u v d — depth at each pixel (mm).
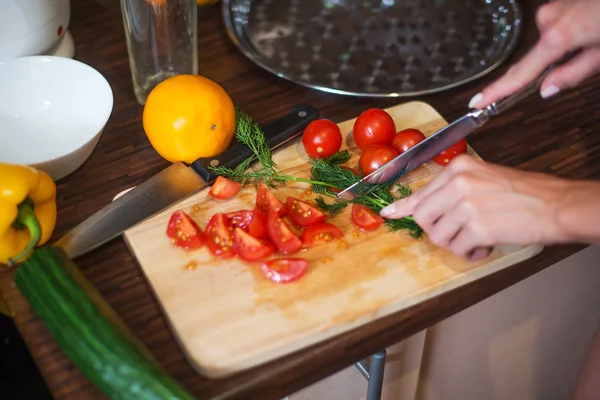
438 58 1162
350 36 1198
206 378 770
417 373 1109
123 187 979
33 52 1046
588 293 1259
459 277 855
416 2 1262
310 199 945
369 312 813
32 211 826
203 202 934
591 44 834
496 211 791
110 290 851
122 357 696
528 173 826
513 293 1130
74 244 869
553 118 1091
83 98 1014
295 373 792
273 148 998
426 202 830
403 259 867
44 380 744
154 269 849
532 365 1355
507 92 891
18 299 822
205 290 828
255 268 851
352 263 859
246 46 1165
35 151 971
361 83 1112
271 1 1252
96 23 1227
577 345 1374
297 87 1129
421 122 1054
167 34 1042
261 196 925
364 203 927
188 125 923
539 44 865
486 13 1244
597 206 773
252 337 782
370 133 975
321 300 820
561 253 925
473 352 1218
